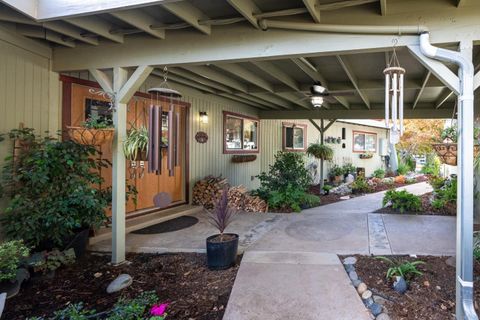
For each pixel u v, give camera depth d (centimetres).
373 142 1464
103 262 338
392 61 358
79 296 262
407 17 249
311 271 298
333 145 1163
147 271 312
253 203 597
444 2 240
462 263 221
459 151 227
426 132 1224
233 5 239
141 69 325
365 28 254
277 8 274
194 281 289
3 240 314
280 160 721
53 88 370
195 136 618
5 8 283
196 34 308
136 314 205
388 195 608
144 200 522
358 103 749
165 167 560
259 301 246
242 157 778
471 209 221
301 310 233
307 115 820
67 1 258
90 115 409
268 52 287
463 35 236
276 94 607
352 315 227
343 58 384
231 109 742
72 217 319
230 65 424
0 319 227
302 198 636
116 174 333
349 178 1105
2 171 314
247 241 398
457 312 222
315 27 264
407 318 222
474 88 228
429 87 498
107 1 245
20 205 300
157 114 321
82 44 349
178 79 513
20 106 331
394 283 262
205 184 618
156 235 430
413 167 1456
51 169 318
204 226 479
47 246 326
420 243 379
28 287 278
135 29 303
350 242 387
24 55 334
